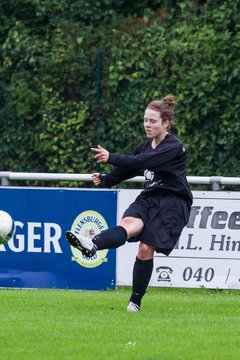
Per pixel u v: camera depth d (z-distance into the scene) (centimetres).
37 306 2280
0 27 4381
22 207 2730
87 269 2702
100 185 2183
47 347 1750
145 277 2159
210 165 3825
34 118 4150
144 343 1786
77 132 4047
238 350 1736
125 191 2677
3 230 2227
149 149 2138
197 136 3831
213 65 3806
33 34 4347
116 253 2689
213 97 3803
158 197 2109
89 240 2033
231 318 2123
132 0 4381
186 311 2234
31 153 4156
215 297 2548
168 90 3884
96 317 2088
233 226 2644
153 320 2055
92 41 4109
